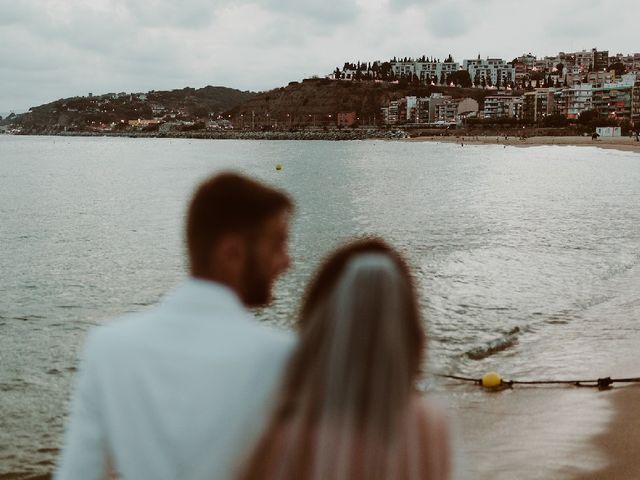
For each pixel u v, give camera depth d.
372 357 1.30
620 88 191.50
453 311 13.85
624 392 8.72
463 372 9.97
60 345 12.36
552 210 34.75
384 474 1.27
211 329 1.56
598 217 31.33
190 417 1.51
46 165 90.62
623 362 10.12
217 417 1.51
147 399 1.52
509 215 32.72
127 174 71.88
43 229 29.55
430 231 27.17
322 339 1.35
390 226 28.89
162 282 18.20
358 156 114.25
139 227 30.12
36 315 14.66
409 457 1.31
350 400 1.28
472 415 8.05
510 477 6.31
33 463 7.57
